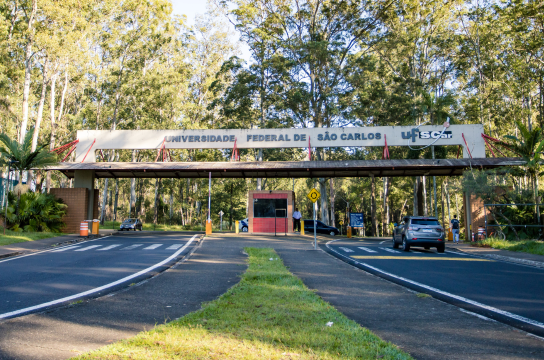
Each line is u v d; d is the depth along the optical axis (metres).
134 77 48.97
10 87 41.12
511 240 23.75
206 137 32.19
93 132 32.47
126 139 32.38
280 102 45.19
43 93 35.50
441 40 44.19
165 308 6.96
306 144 31.62
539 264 14.85
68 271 11.51
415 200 47.75
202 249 18.83
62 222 28.89
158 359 4.26
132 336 5.22
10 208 25.97
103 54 49.88
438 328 6.03
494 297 8.43
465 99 45.47
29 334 5.30
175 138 32.28
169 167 30.19
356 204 71.44
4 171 33.38
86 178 31.11
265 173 34.84
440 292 8.97
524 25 33.44
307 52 44.25
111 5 45.66
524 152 25.81
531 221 24.45
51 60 34.38
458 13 42.66
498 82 40.09
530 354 4.89
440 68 46.81
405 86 44.94
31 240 21.98
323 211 45.03
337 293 8.77
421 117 43.97
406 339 5.46
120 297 7.87
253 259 14.43
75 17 33.94
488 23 40.84
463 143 30.31
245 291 8.18
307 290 8.48
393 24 45.59
